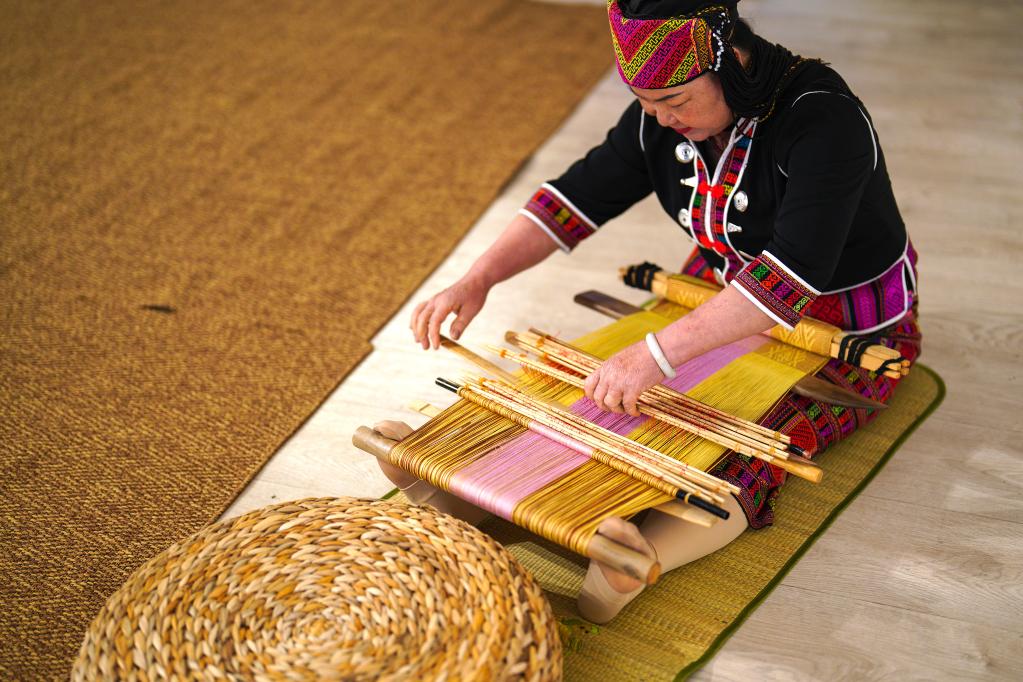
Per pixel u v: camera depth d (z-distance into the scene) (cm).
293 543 143
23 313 249
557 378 182
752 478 172
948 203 296
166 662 127
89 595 170
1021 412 211
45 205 299
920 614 164
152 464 201
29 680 154
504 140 338
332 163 325
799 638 160
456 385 177
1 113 354
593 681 151
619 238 285
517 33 427
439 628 131
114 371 229
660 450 163
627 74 155
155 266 270
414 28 433
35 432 210
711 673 154
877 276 182
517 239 193
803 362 184
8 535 183
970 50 406
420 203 301
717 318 159
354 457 204
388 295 258
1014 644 158
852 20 439
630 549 143
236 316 249
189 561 140
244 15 446
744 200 172
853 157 158
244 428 211
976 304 249
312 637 132
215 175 317
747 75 154
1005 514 184
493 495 153
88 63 396
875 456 198
